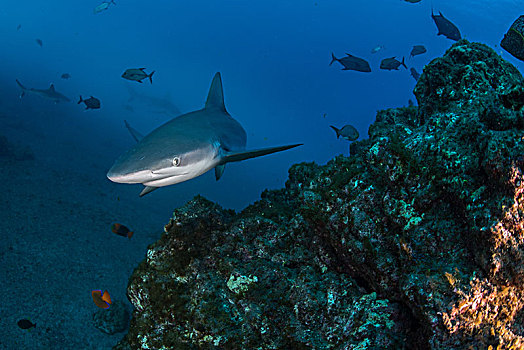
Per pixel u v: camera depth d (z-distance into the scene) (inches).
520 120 87.0
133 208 614.9
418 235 94.5
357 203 107.1
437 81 141.4
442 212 94.4
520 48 118.8
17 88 1501.0
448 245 90.3
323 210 114.5
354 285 112.5
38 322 286.4
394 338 96.7
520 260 77.4
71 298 323.3
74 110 1483.8
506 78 131.7
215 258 135.6
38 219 436.5
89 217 496.1
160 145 117.8
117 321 304.5
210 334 117.3
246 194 1208.8
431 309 81.7
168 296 134.5
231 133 162.6
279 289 122.0
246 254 134.8
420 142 101.8
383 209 104.0
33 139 843.4
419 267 90.4
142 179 111.0
